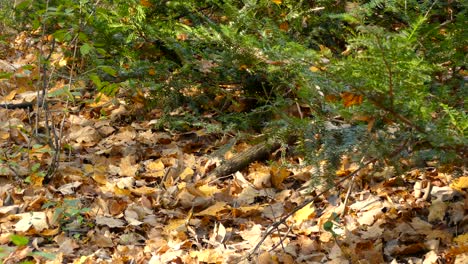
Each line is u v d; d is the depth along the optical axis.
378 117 2.74
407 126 2.82
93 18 4.70
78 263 3.48
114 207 4.08
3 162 4.54
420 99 2.69
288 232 3.54
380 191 4.01
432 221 3.67
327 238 3.63
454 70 3.47
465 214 3.62
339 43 4.84
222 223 3.95
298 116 4.50
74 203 3.81
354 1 4.44
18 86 6.03
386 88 2.61
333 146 2.93
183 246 3.68
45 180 4.43
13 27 6.77
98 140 5.15
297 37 4.66
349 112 2.81
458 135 2.69
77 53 5.82
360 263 3.34
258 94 4.78
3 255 3.23
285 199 4.13
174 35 4.82
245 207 3.99
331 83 2.74
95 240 3.74
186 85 4.84
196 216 4.04
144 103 5.09
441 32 3.87
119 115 5.50
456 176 3.09
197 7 5.17
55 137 4.42
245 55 4.06
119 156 4.92
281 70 3.72
